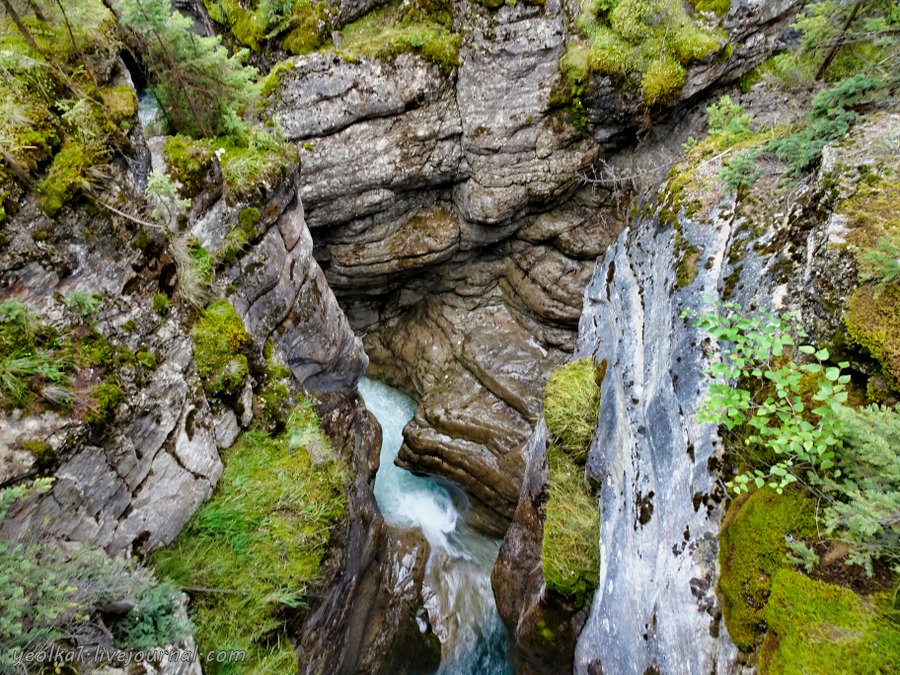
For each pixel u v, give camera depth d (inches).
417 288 493.0
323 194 374.3
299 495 189.8
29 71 123.3
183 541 161.6
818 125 146.4
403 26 351.6
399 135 364.5
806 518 99.6
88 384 122.6
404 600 318.3
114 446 127.3
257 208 207.3
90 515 125.4
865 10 177.6
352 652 249.1
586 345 276.2
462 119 371.9
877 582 86.7
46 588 102.6
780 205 148.1
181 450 156.9
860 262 105.0
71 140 128.0
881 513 83.2
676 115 371.2
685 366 150.9
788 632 89.4
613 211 416.2
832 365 105.6
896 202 111.8
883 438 83.4
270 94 334.0
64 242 122.9
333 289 464.4
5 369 106.4
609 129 373.1
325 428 282.8
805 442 92.0
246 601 158.6
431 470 407.5
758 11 318.3
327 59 332.5
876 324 98.4
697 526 129.7
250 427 200.2
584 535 202.4
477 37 340.8
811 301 115.3
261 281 215.6
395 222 425.4
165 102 208.8
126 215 137.9
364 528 265.3
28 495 105.6
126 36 188.1
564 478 225.1
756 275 139.3
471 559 378.6
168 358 154.6
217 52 200.4
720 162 190.7
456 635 333.1
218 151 203.6
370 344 527.5
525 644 221.8
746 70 346.6
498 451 383.2
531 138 373.7
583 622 194.9
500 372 428.5
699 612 119.9
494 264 468.1
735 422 109.3
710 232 169.3
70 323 122.8
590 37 338.0
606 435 211.9
